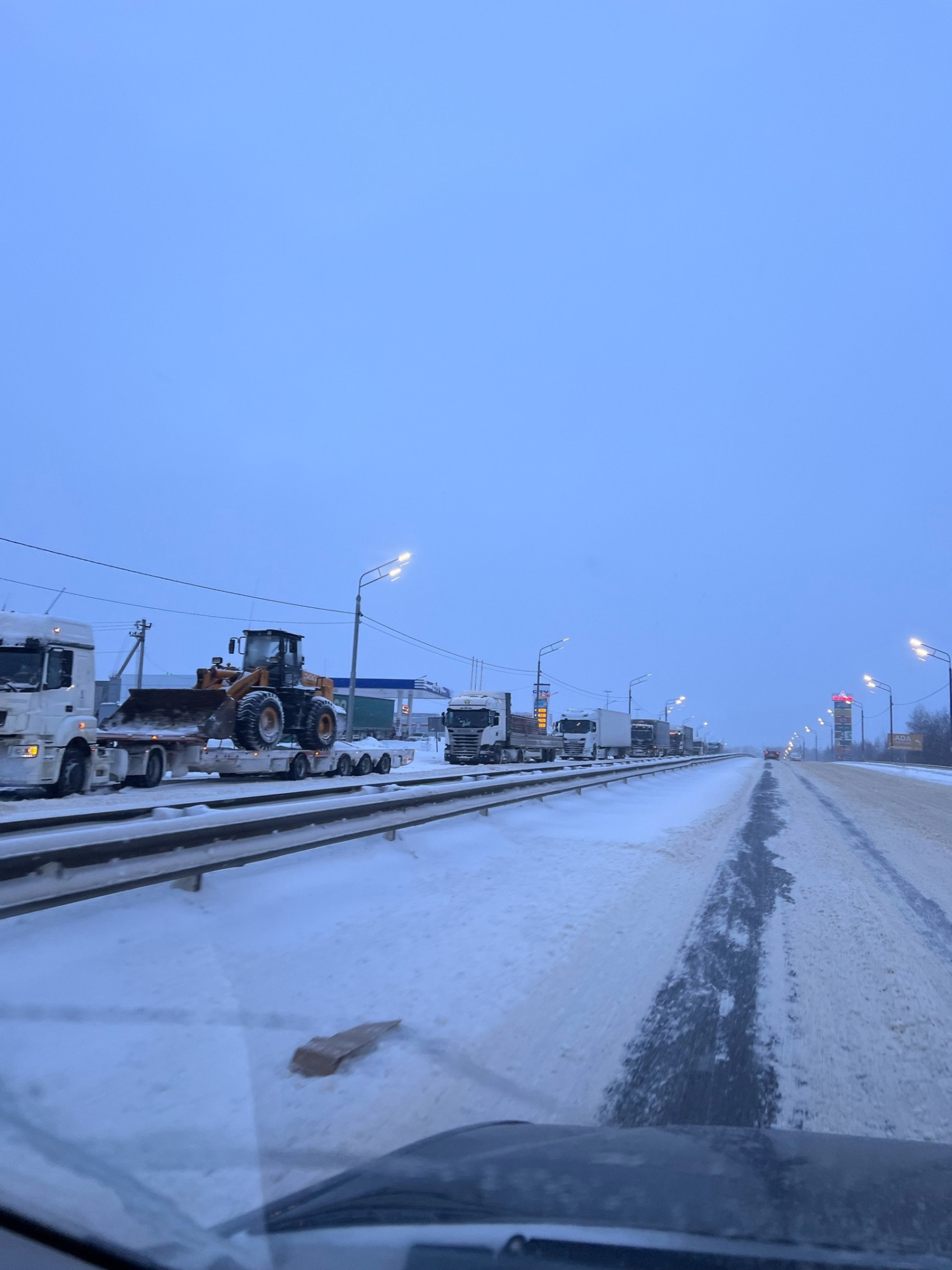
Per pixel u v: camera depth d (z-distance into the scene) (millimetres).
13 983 4512
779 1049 4758
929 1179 2521
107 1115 3416
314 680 25656
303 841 7820
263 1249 2230
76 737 15469
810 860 11961
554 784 17766
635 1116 3852
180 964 5262
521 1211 2223
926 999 5723
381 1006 5055
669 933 7340
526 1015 5098
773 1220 2168
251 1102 3715
